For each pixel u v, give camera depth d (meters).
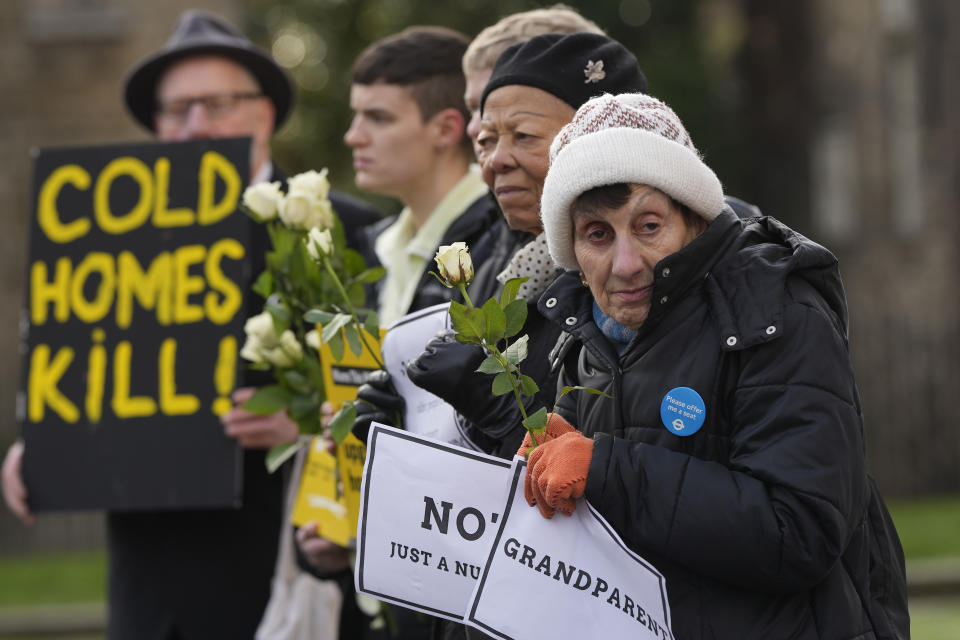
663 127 5.00
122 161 10.05
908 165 46.00
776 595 4.90
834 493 4.66
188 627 9.80
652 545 4.82
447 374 5.71
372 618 8.66
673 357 5.00
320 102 42.59
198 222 9.85
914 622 17.05
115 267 9.92
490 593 5.05
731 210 5.15
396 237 9.20
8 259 37.47
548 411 5.80
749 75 47.12
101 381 9.79
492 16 40.56
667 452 4.86
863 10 46.44
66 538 31.66
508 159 6.16
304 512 8.08
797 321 4.83
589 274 5.07
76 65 37.81
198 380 9.62
